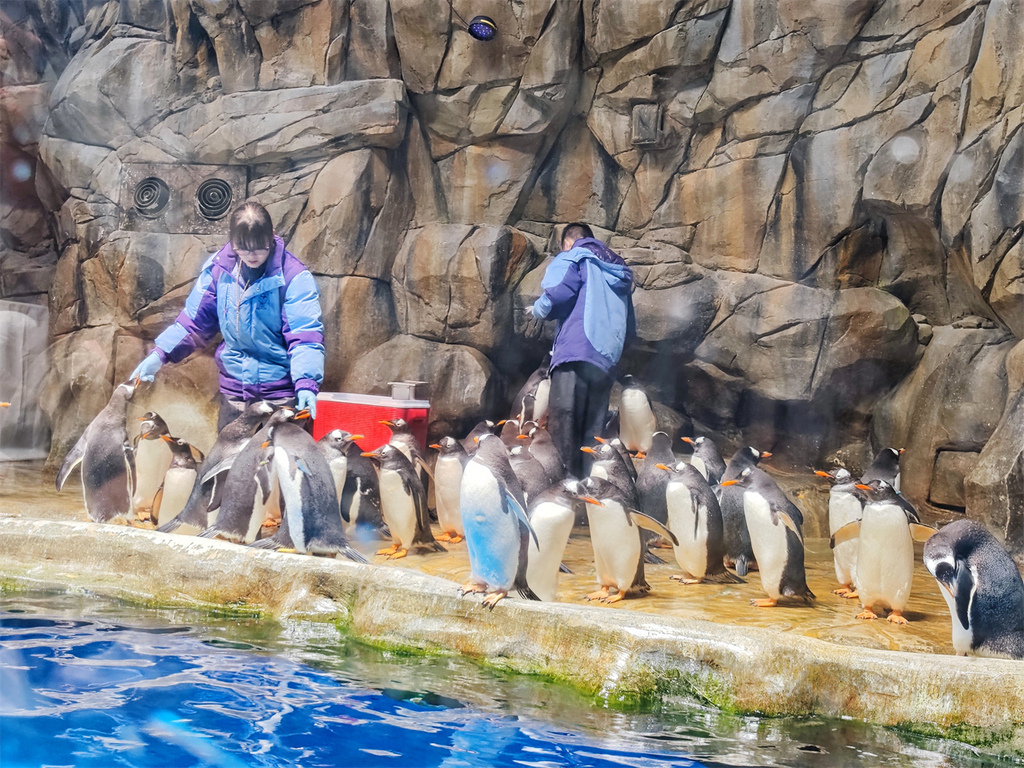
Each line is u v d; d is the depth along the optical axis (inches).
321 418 264.2
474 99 327.9
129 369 316.5
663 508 212.4
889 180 295.4
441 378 320.2
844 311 308.8
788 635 135.3
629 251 332.8
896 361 308.8
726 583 186.1
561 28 316.8
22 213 378.6
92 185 331.9
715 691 131.3
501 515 144.0
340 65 323.3
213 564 171.2
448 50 320.8
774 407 326.6
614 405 327.3
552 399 261.1
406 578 156.6
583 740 115.0
